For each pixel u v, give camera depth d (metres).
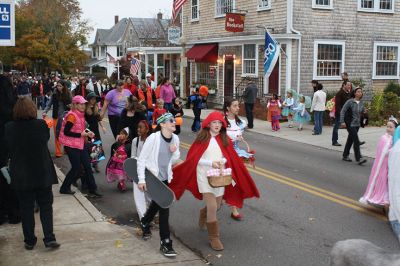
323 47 22.30
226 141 6.67
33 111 6.09
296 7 21.50
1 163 7.11
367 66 23.42
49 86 29.17
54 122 12.74
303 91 21.97
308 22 21.81
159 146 6.30
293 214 8.07
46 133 6.17
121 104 12.66
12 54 51.19
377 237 6.97
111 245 6.46
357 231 7.23
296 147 14.89
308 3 21.73
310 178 10.62
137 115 9.85
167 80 17.19
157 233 7.00
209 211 6.52
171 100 17.17
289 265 6.02
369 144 15.24
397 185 5.19
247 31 24.22
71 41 52.47
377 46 23.59
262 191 9.51
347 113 12.40
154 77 31.03
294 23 21.52
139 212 7.18
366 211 8.21
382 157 7.96
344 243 3.77
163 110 12.80
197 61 27.30
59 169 11.20
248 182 6.82
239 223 7.64
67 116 8.75
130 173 6.43
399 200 5.14
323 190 9.57
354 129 12.34
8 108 7.11
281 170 11.41
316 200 8.88
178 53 33.78
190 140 16.03
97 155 10.99
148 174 6.27
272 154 13.59
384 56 23.94
